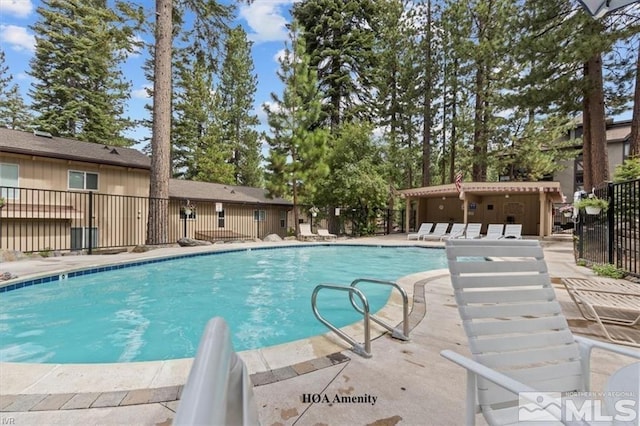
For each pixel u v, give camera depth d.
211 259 9.24
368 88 19.62
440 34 18.06
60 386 2.13
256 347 3.54
